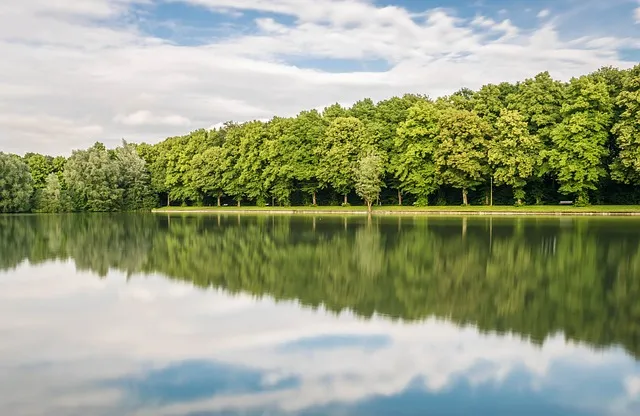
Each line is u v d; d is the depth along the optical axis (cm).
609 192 7525
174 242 4150
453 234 4328
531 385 1277
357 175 7969
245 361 1428
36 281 2534
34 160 12306
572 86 7000
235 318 1847
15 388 1260
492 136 7562
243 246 3794
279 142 9225
